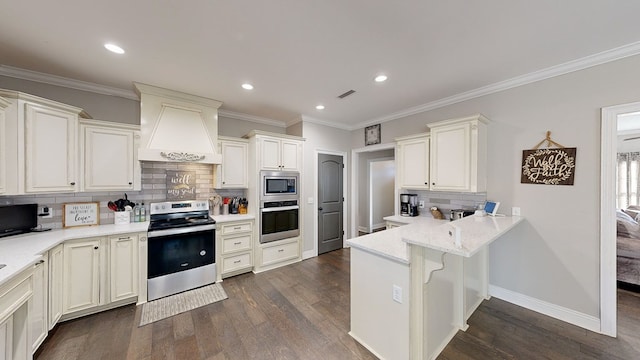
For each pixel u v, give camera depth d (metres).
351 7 1.50
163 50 2.00
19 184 1.96
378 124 4.18
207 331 2.08
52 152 2.18
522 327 2.14
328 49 1.99
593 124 2.10
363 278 1.92
